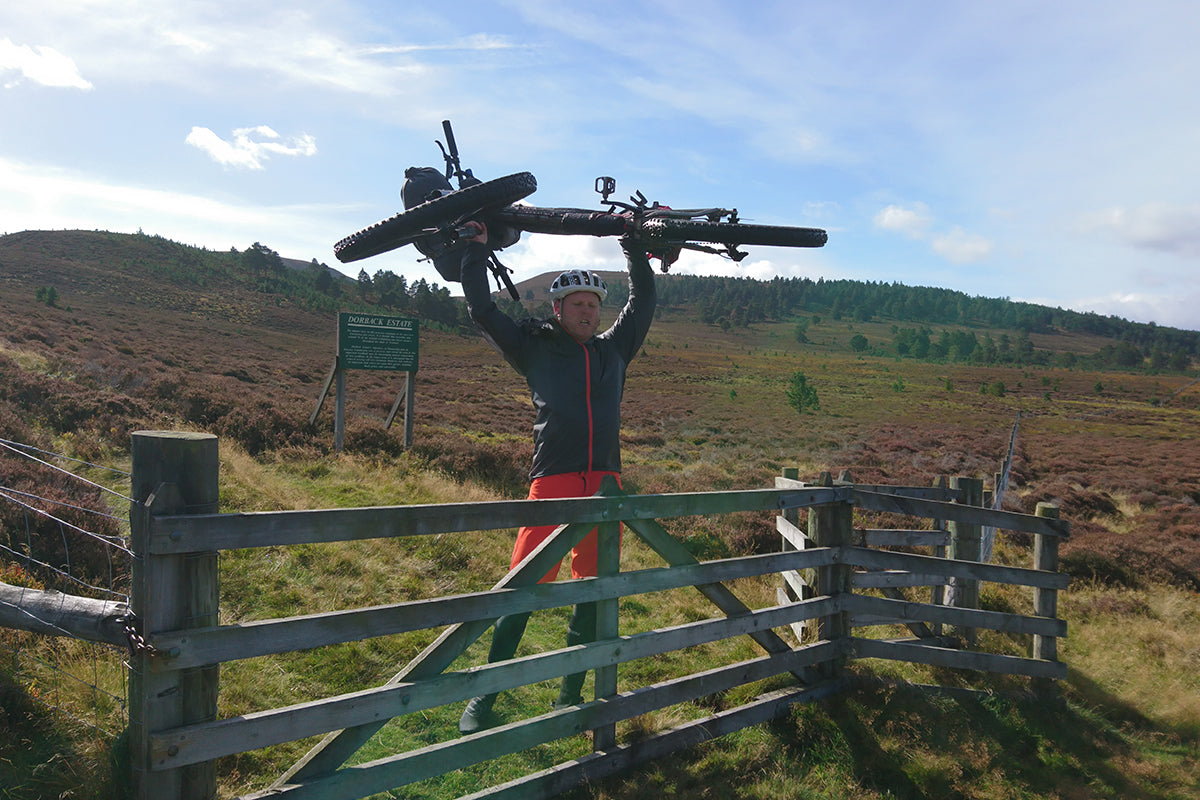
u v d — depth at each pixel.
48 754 2.65
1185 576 8.92
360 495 8.38
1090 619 6.62
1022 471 20.77
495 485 10.55
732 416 34.34
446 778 3.08
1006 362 144.75
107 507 5.72
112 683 3.18
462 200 3.13
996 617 4.36
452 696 2.60
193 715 2.15
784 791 3.12
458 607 2.61
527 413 27.11
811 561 3.88
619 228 3.33
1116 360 151.75
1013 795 3.35
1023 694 4.31
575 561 3.57
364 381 32.34
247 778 2.89
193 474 2.16
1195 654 5.55
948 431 33.06
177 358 29.34
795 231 2.98
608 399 3.56
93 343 26.09
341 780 2.38
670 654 4.59
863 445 25.58
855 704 3.83
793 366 93.69
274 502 7.04
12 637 3.35
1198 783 3.64
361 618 2.39
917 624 4.89
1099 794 3.47
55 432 8.80
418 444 12.06
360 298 112.44
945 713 3.95
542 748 3.34
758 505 3.64
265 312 76.31
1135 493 18.27
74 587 4.24
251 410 12.04
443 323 104.38
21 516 4.66
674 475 13.84
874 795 3.19
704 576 3.41
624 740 3.24
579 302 3.51
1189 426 41.56
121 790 2.22
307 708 2.29
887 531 5.35
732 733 3.53
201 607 2.16
